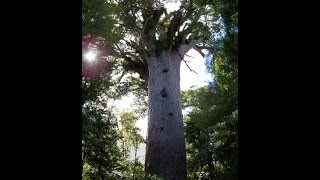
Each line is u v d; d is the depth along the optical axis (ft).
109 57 78.02
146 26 94.58
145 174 82.02
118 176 75.66
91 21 62.59
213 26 88.02
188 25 93.66
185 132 95.40
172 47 95.25
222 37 57.72
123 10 91.20
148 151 91.15
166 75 93.40
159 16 94.38
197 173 94.32
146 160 91.45
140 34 93.25
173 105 92.43
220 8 53.98
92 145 66.33
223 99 64.64
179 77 96.63
